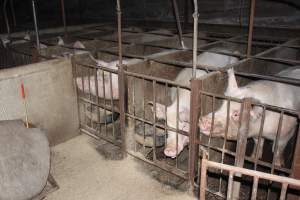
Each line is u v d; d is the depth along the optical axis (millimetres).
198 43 5039
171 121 3020
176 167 2963
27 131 2865
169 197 2824
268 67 3787
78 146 3688
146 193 2885
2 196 2508
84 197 2844
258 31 5344
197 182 2908
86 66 3496
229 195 1989
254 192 1869
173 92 3404
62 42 4605
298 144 2168
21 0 9305
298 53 4551
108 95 3676
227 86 2996
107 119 3936
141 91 3279
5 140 2703
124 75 3098
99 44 4934
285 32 5070
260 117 2807
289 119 2939
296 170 2238
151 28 5852
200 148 2943
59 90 3586
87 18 8039
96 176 3137
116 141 3496
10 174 2590
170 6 6477
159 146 3488
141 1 6891
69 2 8422
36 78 3346
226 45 4625
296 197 2420
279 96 3004
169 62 3158
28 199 2645
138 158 3287
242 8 5586
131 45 4254
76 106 3826
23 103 3293
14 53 4434
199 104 2600
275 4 5258
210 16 6020
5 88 3129
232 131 2744
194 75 2529
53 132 3652
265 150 3643
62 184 3020
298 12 5066
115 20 7410
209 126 2629
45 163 2803
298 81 2529
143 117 3121
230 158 3404
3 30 7406
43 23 8555
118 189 2943
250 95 2840
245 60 3264
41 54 4074
